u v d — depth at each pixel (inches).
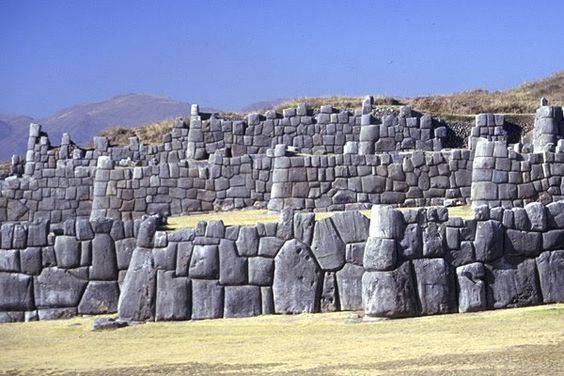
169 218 1654.8
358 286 1030.4
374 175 1573.6
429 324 962.7
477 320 971.3
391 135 2185.0
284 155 1726.1
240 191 1796.3
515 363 785.6
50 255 1112.2
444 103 2950.3
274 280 1037.2
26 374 861.2
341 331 954.1
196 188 1801.2
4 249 1116.5
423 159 1576.0
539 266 1042.1
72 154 2472.9
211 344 936.3
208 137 2310.5
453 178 1571.1
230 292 1039.0
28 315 1107.3
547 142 1961.1
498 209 1039.0
